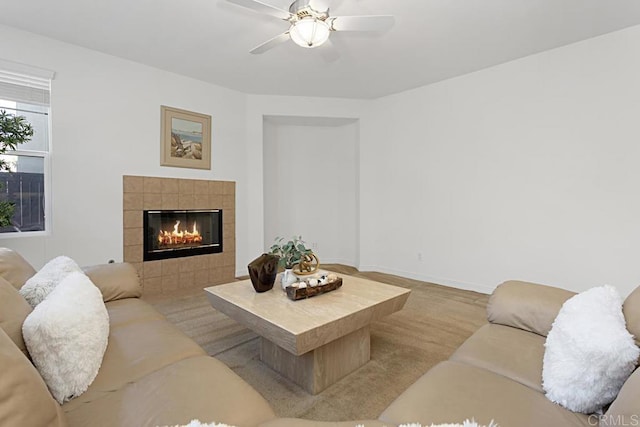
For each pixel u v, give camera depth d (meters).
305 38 2.15
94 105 3.24
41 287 1.41
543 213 3.26
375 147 4.76
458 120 3.88
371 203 4.82
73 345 1.09
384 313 2.00
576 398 0.98
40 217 3.03
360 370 1.98
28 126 2.50
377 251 4.81
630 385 0.80
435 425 0.87
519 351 1.34
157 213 3.68
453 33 2.85
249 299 1.99
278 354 1.96
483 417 0.94
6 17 2.64
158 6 2.48
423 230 4.26
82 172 3.18
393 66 3.59
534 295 1.58
